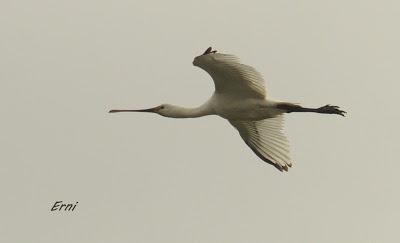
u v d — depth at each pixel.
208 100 17.97
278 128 18.41
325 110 17.09
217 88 17.34
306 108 17.14
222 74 16.67
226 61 16.09
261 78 16.67
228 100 17.48
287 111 17.30
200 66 16.39
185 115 18.38
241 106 17.38
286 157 18.38
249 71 16.45
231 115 17.67
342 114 17.17
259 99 17.20
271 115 17.53
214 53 15.80
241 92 17.19
